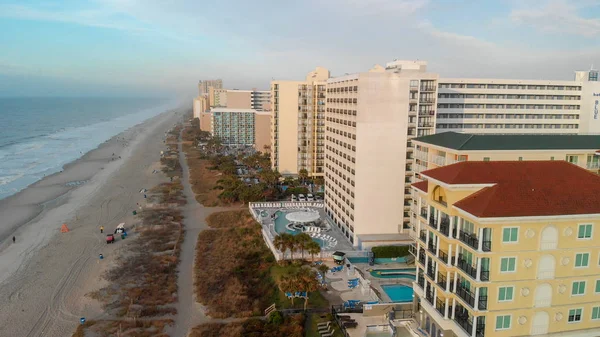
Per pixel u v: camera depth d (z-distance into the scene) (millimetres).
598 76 139875
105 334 61062
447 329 49781
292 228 109125
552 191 46750
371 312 63062
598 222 45969
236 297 72312
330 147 115812
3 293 75062
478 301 44812
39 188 160375
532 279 45219
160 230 110125
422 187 58312
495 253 43969
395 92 89625
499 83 130000
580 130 135750
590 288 47031
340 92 104188
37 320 65938
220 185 158500
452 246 49281
